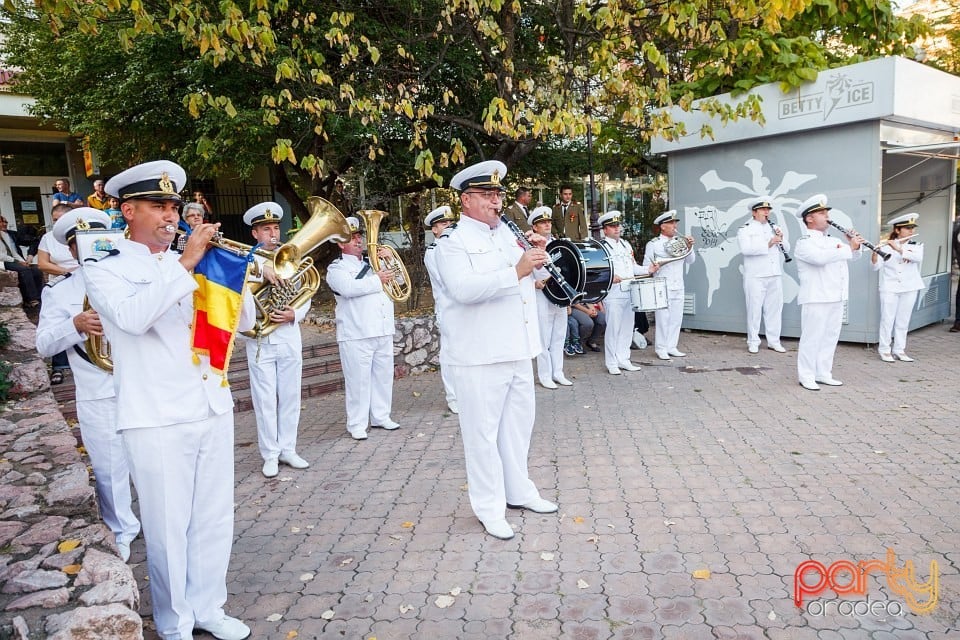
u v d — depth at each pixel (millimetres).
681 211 10273
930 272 10242
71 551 2734
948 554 3457
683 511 4102
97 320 3314
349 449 5676
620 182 13734
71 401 6148
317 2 8469
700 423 5840
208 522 2979
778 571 3373
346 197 11609
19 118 13234
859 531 3742
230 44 7371
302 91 8680
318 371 7766
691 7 7246
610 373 8008
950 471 4520
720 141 9469
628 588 3285
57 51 10617
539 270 4137
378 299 5891
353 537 4020
